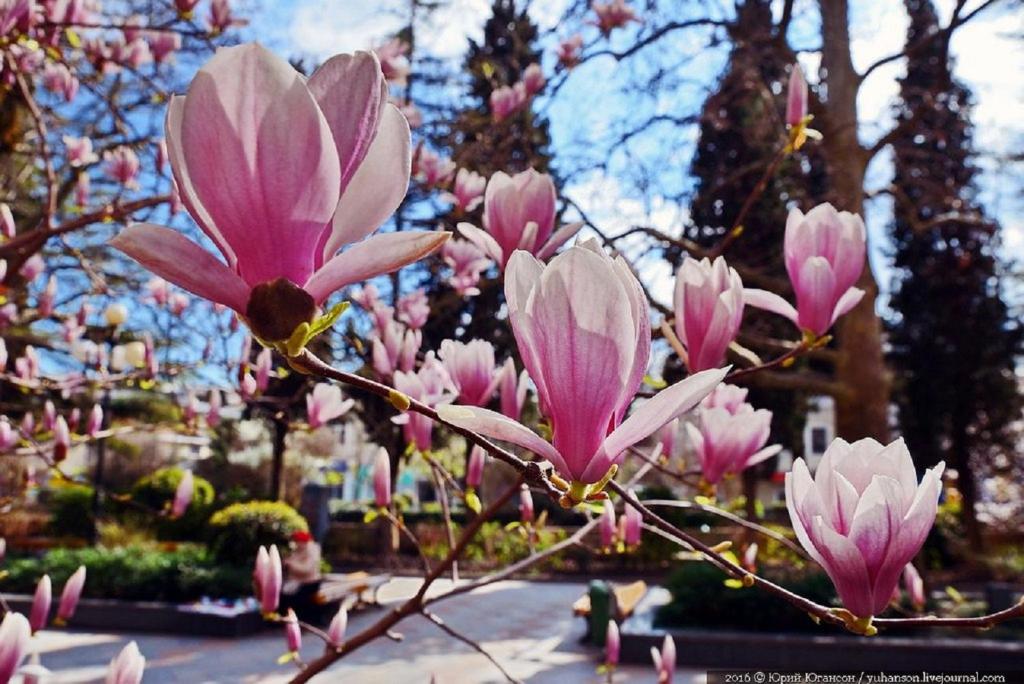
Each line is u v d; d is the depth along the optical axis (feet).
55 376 12.62
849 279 4.32
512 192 4.26
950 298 70.44
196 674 29.27
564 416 2.08
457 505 73.87
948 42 29.99
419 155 12.98
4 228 9.36
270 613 6.89
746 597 32.40
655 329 4.24
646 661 31.37
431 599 5.15
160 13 13.41
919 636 30.96
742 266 30.12
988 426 69.87
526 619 41.70
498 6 23.91
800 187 37.73
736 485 71.82
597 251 2.10
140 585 39.60
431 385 6.03
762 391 64.90
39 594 6.07
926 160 42.70
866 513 2.58
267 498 68.44
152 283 13.55
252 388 10.24
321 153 1.76
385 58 11.23
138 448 61.67
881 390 34.45
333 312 1.89
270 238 1.82
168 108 1.81
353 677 28.89
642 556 59.11
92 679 28.07
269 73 1.72
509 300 2.13
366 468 67.05
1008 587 35.35
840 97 34.19
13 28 7.63
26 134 16.37
